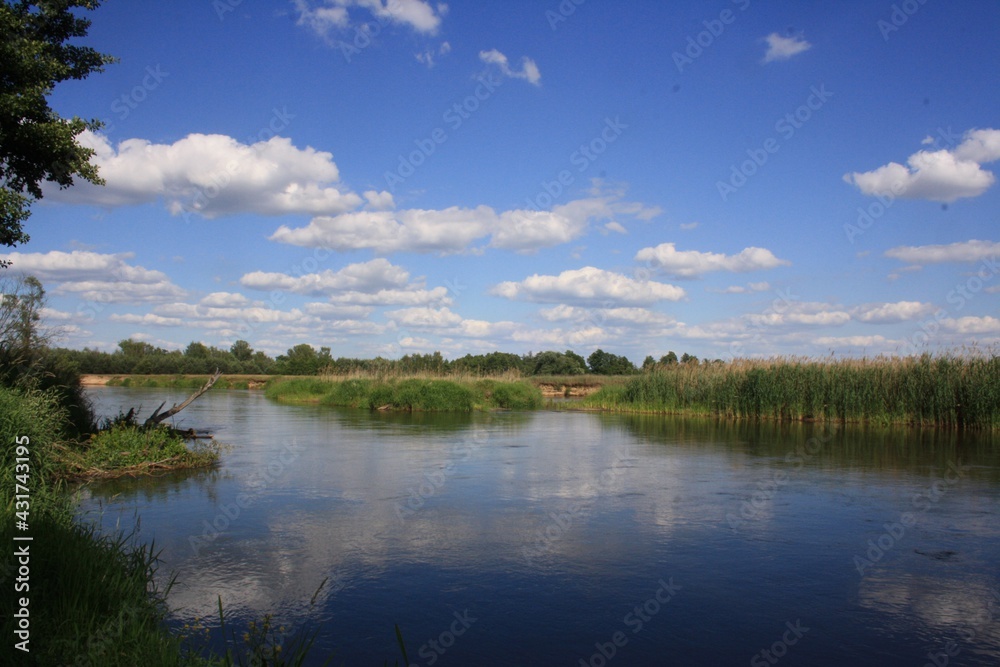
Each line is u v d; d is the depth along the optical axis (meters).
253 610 5.82
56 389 13.83
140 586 5.72
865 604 6.10
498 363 59.41
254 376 63.94
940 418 22.59
